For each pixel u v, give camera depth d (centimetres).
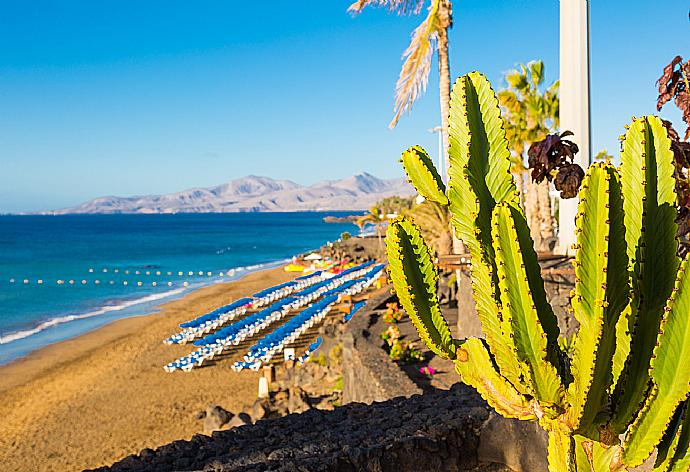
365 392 1195
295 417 725
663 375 215
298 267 7081
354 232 18488
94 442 1694
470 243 248
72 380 2402
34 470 1520
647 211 231
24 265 8081
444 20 1728
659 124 236
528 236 229
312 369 1956
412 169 260
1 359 2852
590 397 214
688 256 211
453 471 550
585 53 1195
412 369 1315
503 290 217
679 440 232
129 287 5906
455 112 256
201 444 636
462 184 251
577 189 327
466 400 678
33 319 4097
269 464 529
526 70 2441
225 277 6769
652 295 229
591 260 203
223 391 2106
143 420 1850
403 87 1656
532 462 529
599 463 230
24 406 2075
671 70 351
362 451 529
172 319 3934
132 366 2578
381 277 4862
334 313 3594
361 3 1675
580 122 1195
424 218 2348
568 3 1212
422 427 577
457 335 1639
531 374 218
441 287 2234
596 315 203
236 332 2988
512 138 2439
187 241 13850
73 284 6150
